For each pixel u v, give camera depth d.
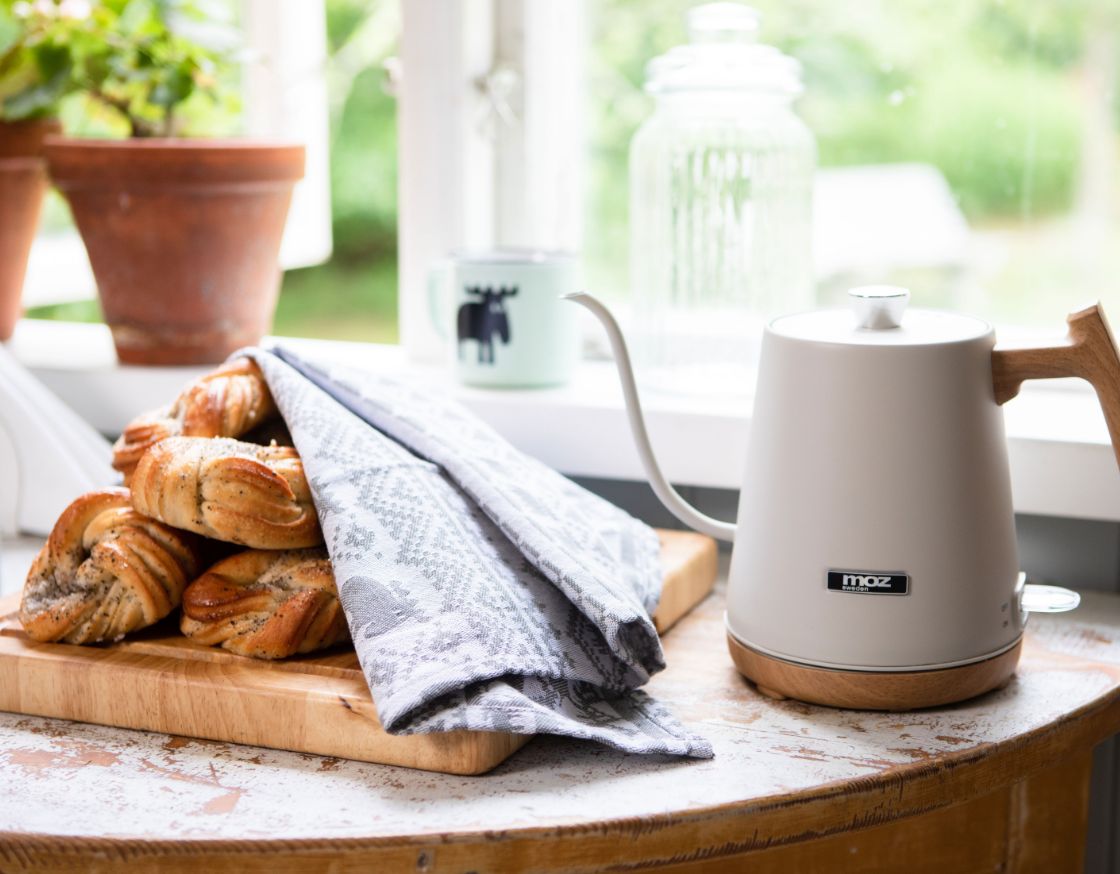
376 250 1.81
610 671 0.75
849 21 1.20
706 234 1.14
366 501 0.77
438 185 1.21
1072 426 1.00
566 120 1.27
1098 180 1.15
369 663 0.69
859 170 1.22
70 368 1.19
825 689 0.74
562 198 1.28
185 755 0.71
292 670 0.75
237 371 0.88
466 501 0.83
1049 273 1.18
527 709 0.68
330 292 1.83
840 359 0.71
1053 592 0.80
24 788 0.67
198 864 0.62
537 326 1.10
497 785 0.67
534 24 1.22
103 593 0.78
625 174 1.28
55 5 1.21
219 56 1.24
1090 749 0.83
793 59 1.13
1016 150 1.17
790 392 0.73
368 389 0.89
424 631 0.71
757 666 0.77
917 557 0.72
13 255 1.26
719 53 1.09
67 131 1.32
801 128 1.13
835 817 0.66
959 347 0.71
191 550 0.79
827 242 1.24
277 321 1.85
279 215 1.17
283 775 0.69
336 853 0.61
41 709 0.76
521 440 1.09
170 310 1.16
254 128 1.41
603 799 0.65
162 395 1.17
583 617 0.77
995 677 0.75
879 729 0.73
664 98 1.14
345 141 1.78
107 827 0.63
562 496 0.87
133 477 0.77
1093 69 1.13
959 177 1.19
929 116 1.19
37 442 1.09
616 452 1.06
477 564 0.76
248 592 0.77
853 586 0.72
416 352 1.26
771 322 0.76
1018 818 0.83
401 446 0.86
